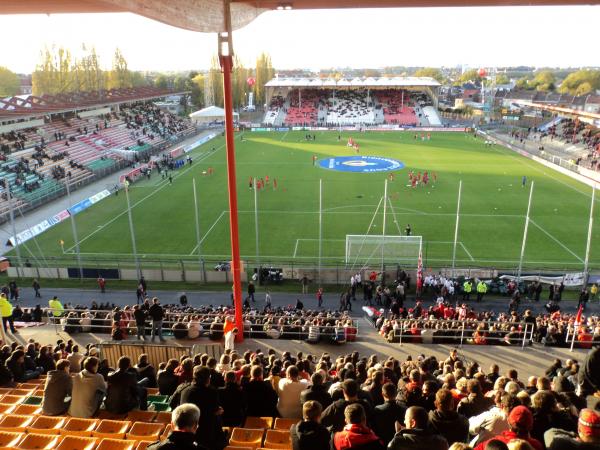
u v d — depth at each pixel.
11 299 32.81
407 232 45.03
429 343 20.17
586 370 7.06
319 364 12.78
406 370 13.05
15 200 51.97
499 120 136.62
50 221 48.66
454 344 19.91
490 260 39.50
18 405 10.70
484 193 59.44
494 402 9.12
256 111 150.75
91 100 90.06
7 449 8.30
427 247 42.19
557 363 13.80
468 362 17.88
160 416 9.91
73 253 41.53
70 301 32.75
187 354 15.73
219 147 93.00
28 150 65.19
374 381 10.18
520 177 68.25
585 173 68.19
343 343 19.75
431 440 5.97
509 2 18.98
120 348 16.05
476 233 45.59
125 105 105.25
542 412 7.30
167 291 34.84
